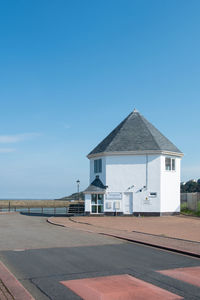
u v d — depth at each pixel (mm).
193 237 16828
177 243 14438
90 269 9609
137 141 33688
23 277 8688
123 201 32844
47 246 13859
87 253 12195
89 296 7223
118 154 33281
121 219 28734
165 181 32719
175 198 33469
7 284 7840
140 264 10375
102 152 33750
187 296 7242
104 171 33812
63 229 20969
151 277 8781
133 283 8195
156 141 33344
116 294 7352
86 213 33250
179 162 34469
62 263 10391
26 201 65625
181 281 8414
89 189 33406
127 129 35375
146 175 32531
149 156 32656
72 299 7035
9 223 25734
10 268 9688
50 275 8898
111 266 10023
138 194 32531
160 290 7652
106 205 32969
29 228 21703
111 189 33188
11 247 13570
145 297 7172
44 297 7141
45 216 34438
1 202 64312
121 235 17141
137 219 28719
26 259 11000
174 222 25734
